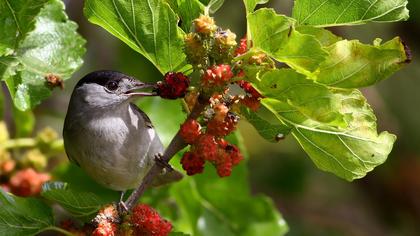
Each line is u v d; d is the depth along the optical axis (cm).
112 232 787
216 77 719
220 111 732
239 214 1284
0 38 846
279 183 1753
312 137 782
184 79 766
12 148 1155
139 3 809
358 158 773
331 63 728
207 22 734
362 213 1802
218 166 748
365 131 760
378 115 1719
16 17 844
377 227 1791
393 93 1731
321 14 769
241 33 1650
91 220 853
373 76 727
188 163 747
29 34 893
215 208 1280
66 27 918
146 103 1232
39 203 855
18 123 1186
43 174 1136
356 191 1811
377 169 1788
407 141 1739
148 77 1495
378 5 761
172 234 862
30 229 846
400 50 719
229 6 1652
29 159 1136
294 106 719
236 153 758
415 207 1773
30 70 890
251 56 738
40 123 1616
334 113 700
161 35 820
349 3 760
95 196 851
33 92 891
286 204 1758
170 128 1230
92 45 1667
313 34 770
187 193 1251
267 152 1767
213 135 748
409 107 1731
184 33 815
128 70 1498
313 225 1752
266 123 782
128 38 837
